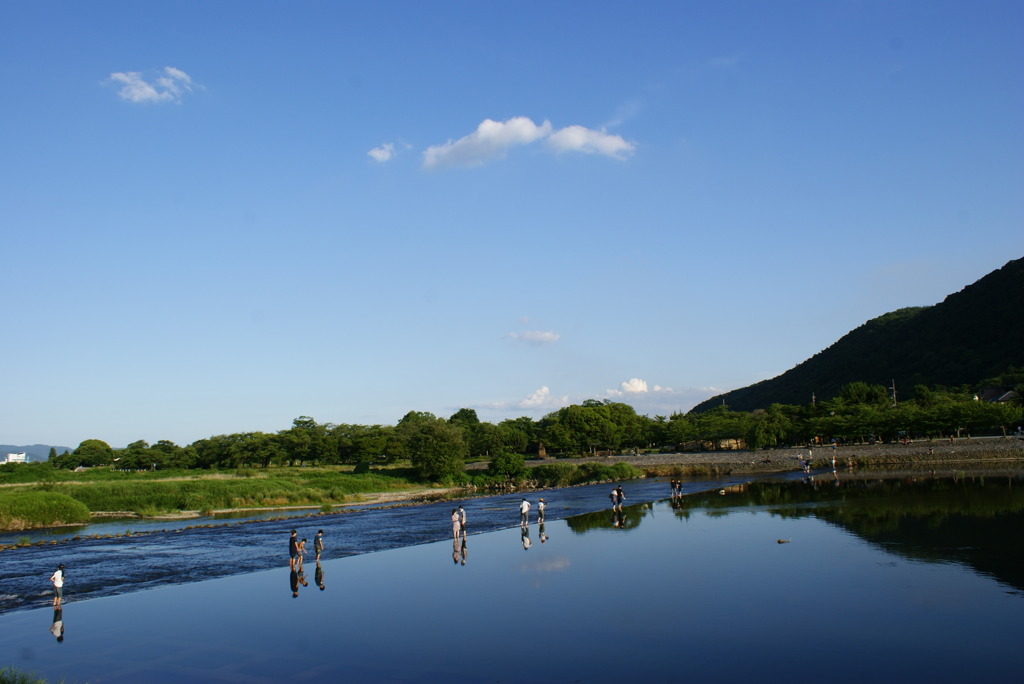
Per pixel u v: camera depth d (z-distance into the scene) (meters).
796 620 22.48
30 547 49.69
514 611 25.23
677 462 123.62
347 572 35.72
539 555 38.03
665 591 27.39
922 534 38.72
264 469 141.50
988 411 116.62
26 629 25.80
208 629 24.62
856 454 111.12
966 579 27.41
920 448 107.62
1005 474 85.44
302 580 34.06
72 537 56.34
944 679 16.94
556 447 161.38
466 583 31.02
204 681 18.95
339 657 20.61
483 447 165.88
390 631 23.27
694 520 50.94
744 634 21.17
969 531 39.06
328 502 84.88
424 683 18.02
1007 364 192.50
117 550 47.44
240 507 81.25
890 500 57.81
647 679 17.59
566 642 21.08
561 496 86.12
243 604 28.83
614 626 22.62
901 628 21.25
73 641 23.69
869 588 26.50
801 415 157.75
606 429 161.75
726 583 28.39
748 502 63.28
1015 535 37.06
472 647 20.98
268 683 18.59
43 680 18.86
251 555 43.69
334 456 154.88
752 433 134.12
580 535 45.72
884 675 17.31
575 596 27.20
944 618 22.16
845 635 20.72
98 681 19.25
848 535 39.75
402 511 72.56
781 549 36.12
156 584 34.75
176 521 69.25
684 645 20.30
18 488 81.62
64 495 69.00
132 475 125.62
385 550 43.72
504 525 55.81
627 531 46.62
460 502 82.56
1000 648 19.14
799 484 83.62
